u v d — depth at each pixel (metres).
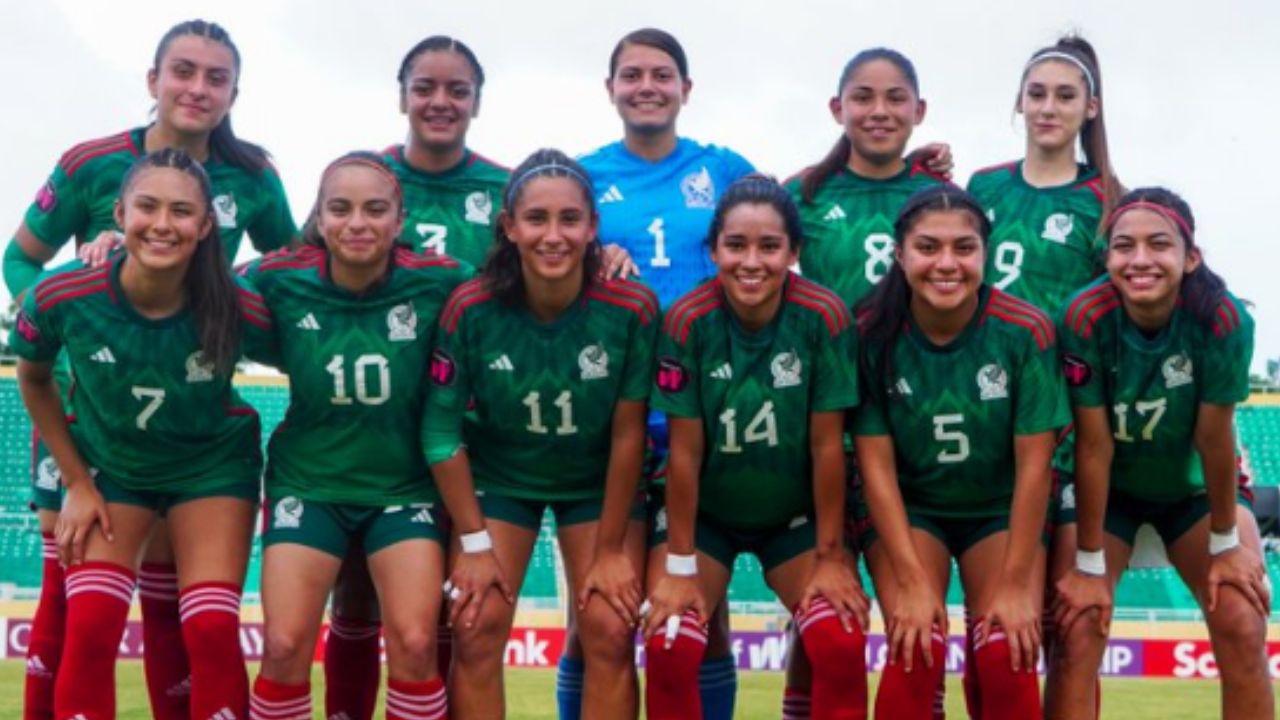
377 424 5.81
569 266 5.53
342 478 5.84
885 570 5.84
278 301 5.82
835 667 5.58
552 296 5.66
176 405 5.71
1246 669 5.84
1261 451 22.97
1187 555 6.12
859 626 5.61
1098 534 5.82
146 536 5.90
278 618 5.58
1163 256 5.51
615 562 5.75
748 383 5.67
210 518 5.80
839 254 6.49
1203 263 5.71
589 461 5.91
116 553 5.77
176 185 5.48
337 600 6.39
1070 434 6.20
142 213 5.44
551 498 5.96
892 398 5.74
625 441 5.75
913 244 5.53
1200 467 6.04
